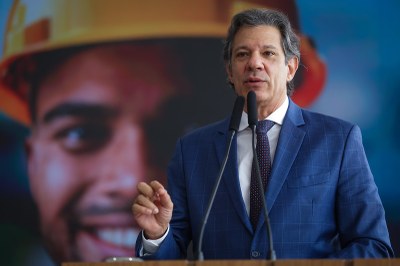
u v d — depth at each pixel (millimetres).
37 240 11289
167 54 11602
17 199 11391
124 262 4910
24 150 11508
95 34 11719
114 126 11469
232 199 6531
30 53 11742
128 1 11750
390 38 11297
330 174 6492
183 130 11414
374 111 11141
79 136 11469
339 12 11414
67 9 11789
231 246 6398
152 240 6156
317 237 6309
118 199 11297
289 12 11469
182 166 6980
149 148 11391
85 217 11266
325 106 11195
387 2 11375
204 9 11672
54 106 11578
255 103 6078
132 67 11594
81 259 11180
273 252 5422
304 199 6391
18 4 11883
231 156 6719
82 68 11641
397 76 11203
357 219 6348
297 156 6598
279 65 6750
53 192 11375
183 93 11500
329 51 11320
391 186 10906
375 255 6008
